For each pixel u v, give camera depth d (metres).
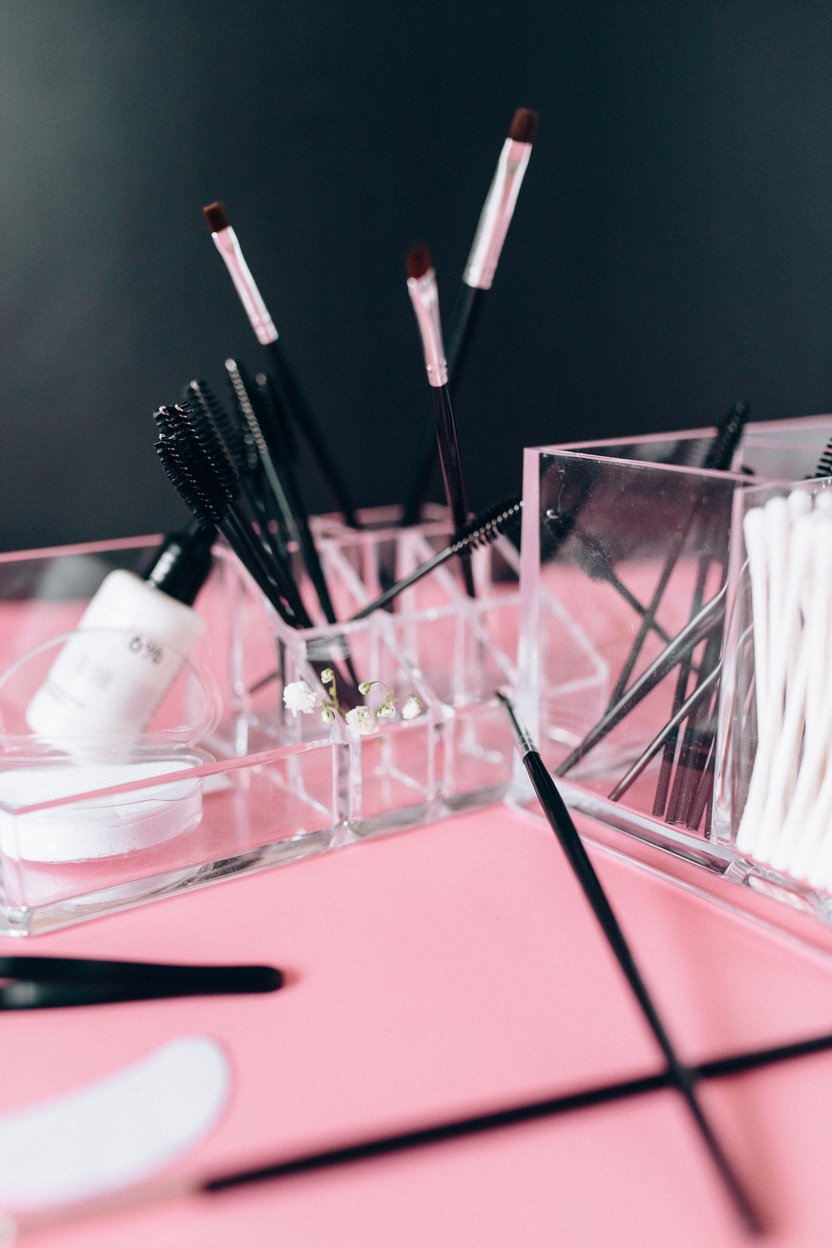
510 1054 0.27
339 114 0.76
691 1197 0.23
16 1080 0.26
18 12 0.67
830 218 0.92
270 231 0.77
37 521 0.77
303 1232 0.22
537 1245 0.21
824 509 0.30
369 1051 0.27
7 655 0.46
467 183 0.81
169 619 0.40
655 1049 0.27
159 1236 0.22
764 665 0.32
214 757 0.43
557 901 0.35
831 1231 0.22
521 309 0.84
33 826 0.34
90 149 0.71
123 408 0.76
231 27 0.72
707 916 0.34
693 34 0.82
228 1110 0.25
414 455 0.86
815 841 0.32
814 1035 0.28
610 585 0.40
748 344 0.93
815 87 0.87
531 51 0.79
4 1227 0.22
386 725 0.40
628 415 0.90
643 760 0.38
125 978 0.30
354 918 0.34
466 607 0.48
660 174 0.85
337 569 0.53
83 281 0.73
